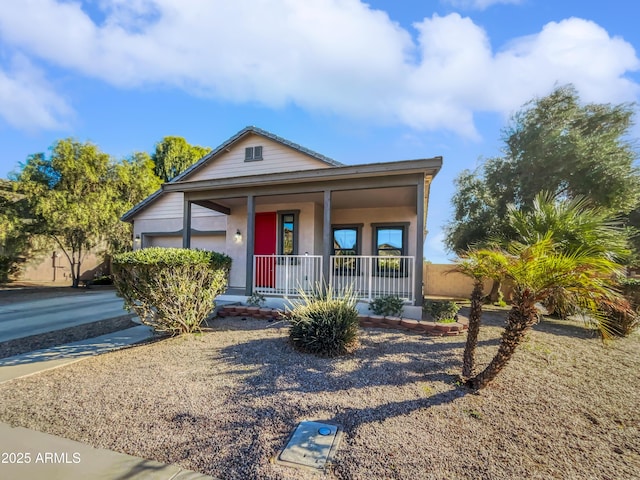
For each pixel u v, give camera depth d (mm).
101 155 14062
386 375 3756
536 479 2121
